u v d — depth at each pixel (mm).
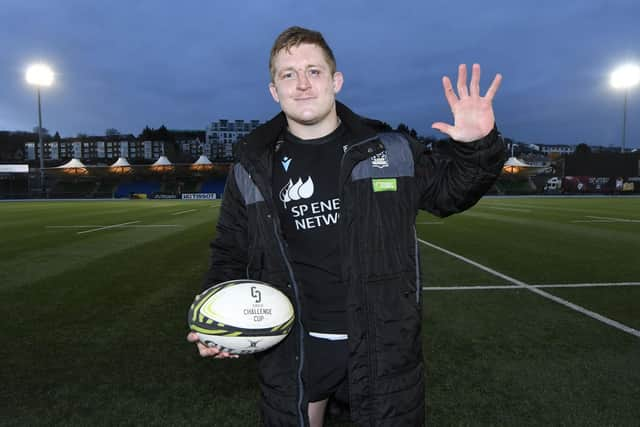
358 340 1352
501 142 1318
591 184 38531
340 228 1383
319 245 1441
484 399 2359
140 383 2586
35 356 2980
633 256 6648
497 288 4723
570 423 2127
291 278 1449
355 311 1354
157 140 100688
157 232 10094
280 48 1389
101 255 6945
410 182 1428
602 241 8227
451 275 5395
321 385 1476
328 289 1443
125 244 8148
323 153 1458
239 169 1551
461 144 1312
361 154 1373
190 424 2160
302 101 1379
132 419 2211
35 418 2230
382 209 1383
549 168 46562
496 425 2119
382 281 1365
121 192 49312
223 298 1410
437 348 3062
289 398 1426
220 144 108562
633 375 2617
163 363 2855
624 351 2975
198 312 1409
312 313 1476
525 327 3471
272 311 1413
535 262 6211
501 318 3705
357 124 1415
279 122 1514
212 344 1398
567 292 4531
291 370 1442
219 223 1629
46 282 5102
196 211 17938
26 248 7676
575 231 9805
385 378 1347
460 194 1389
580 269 5691
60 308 4066
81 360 2906
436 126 1330
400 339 1361
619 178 38219
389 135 1498
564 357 2883
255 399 2391
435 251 7238
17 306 4137
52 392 2486
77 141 99125
